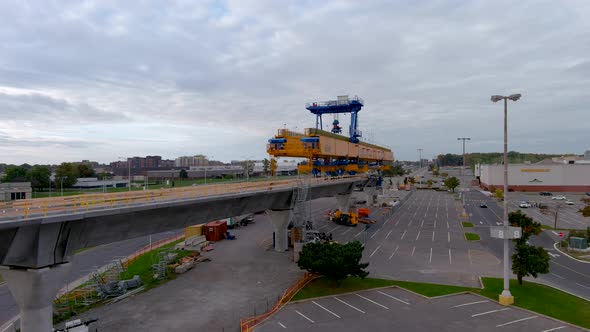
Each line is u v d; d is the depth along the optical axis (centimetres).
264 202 5338
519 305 3466
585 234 6053
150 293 4031
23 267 2814
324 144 6975
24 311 2869
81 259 5775
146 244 6806
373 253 5584
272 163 10825
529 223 3988
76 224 2948
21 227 2592
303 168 8575
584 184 14062
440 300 3647
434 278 4331
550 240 6372
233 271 4806
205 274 4694
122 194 3456
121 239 3478
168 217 3806
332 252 4044
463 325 3088
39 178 11081
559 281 4222
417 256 5384
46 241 2778
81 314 3481
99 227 3169
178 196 3797
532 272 3884
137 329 3153
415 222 8488
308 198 6156
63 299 3859
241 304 3688
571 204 10806
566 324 3078
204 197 3934
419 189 17262
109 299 3866
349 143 8700
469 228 7662
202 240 6400
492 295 3738
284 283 4306
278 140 6375
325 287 4044
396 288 4003
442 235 6962
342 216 8200
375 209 10738
